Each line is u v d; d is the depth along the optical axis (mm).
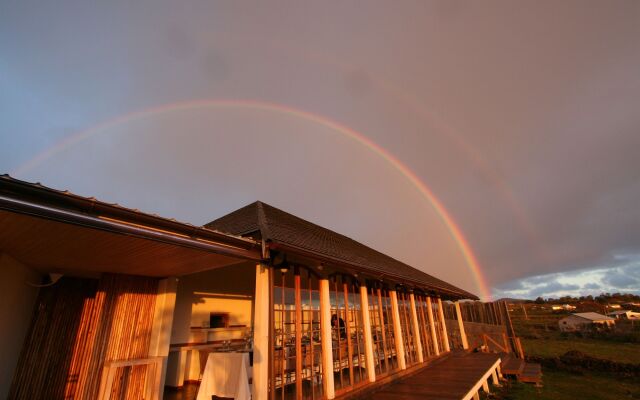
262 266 3939
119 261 4023
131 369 4730
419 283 8250
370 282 6934
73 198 2129
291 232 5070
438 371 7539
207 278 6836
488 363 8828
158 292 5398
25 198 1951
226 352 4715
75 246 3193
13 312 3893
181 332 6090
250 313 7758
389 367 6980
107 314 4652
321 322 4961
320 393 4930
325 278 5191
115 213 2377
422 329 9086
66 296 5102
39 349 4625
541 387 9523
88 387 4199
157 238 2678
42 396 4492
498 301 14219
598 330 19906
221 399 4777
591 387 9672
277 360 4945
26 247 3223
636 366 11406
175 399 5020
